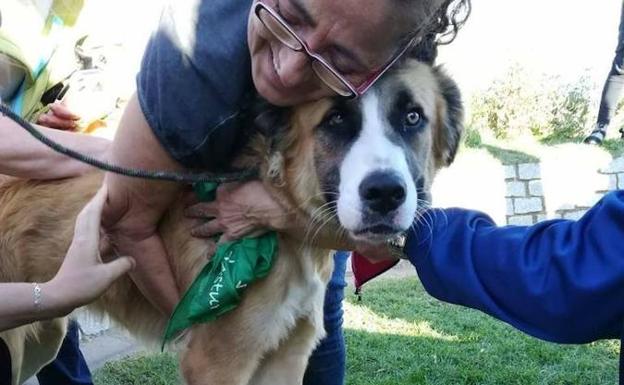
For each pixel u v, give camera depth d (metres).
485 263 0.62
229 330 0.77
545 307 0.57
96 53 0.89
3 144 0.77
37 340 0.98
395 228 0.68
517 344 1.46
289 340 0.86
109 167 0.67
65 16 0.86
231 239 0.74
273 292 0.77
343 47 0.58
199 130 0.66
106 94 0.88
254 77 0.65
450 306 1.75
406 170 0.69
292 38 0.58
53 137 0.78
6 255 0.85
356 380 1.26
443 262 0.64
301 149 0.73
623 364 0.54
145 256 0.77
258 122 0.71
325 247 0.78
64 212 0.82
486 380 1.27
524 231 0.62
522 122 3.05
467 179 2.48
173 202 0.77
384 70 0.66
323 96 0.69
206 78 0.64
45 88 0.85
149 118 0.65
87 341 1.41
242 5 0.65
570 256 0.56
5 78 0.81
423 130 0.75
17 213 0.84
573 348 1.44
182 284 0.79
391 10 0.56
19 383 0.98
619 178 2.61
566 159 2.61
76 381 1.08
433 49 0.76
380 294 1.84
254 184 0.74
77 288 0.68
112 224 0.75
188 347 0.80
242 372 0.79
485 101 3.07
